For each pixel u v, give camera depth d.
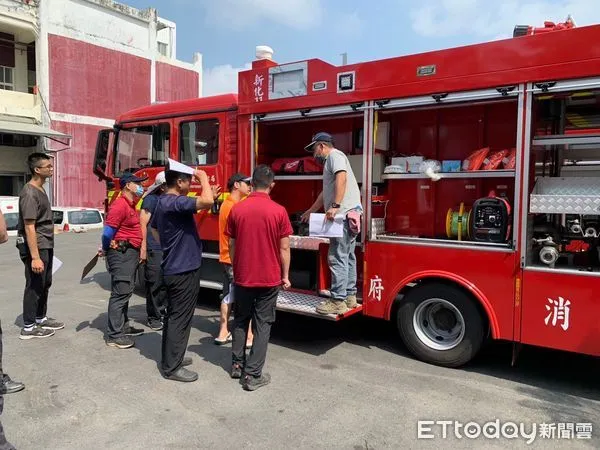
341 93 4.80
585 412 3.55
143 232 5.29
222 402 3.65
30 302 5.08
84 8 22.77
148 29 25.81
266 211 3.82
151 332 5.45
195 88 28.97
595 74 3.54
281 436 3.16
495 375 4.24
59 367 4.34
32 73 22.64
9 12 20.09
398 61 4.44
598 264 3.95
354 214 4.42
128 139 7.18
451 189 5.02
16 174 21.78
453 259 4.21
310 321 5.95
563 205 3.76
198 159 6.27
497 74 3.95
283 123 5.66
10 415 3.43
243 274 3.83
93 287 8.06
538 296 3.84
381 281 4.62
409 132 5.28
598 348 3.63
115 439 3.11
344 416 3.44
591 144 4.00
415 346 4.53
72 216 19.06
